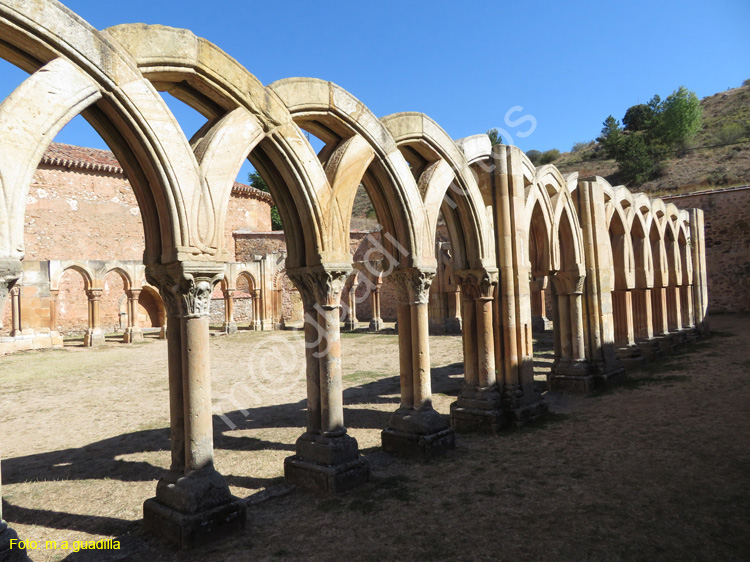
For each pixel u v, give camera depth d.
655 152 39.78
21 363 18.08
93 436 8.48
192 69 4.59
